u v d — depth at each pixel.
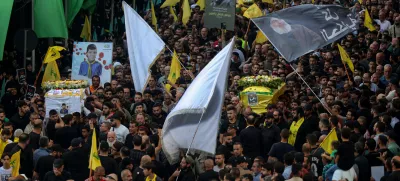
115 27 49.50
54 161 24.75
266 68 36.56
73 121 29.28
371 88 33.28
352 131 26.72
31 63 39.38
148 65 32.25
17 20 39.88
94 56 36.44
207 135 24.42
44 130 30.45
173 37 42.66
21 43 35.88
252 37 41.78
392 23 42.94
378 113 27.98
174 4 47.28
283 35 30.78
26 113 31.64
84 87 33.25
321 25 31.00
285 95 31.98
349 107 30.25
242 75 35.34
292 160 24.00
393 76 33.16
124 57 42.41
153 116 30.86
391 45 37.12
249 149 27.50
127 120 30.52
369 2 45.47
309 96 31.95
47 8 38.91
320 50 39.12
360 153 24.03
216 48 40.22
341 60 36.72
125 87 33.81
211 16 39.72
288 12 30.92
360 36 40.03
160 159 27.05
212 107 24.33
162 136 24.75
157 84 35.62
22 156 26.89
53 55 35.00
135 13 32.59
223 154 24.98
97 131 28.86
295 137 28.31
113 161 25.50
